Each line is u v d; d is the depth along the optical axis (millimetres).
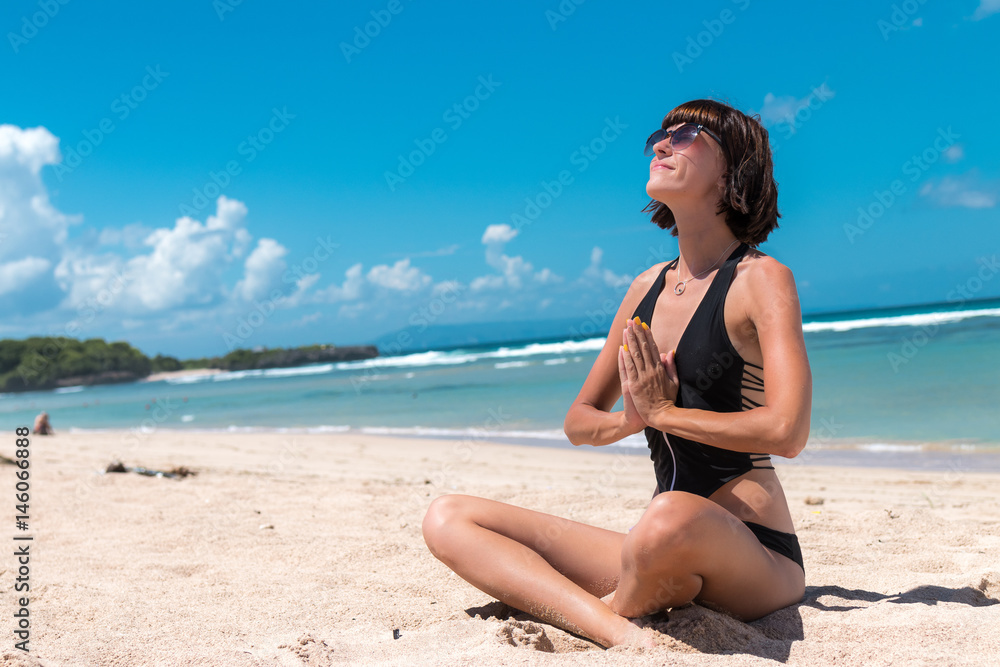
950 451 7848
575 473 7508
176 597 2678
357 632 2186
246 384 45344
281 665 1847
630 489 6160
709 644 1759
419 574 3053
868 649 1751
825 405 12070
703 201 1972
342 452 10484
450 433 12891
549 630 1982
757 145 1960
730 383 1889
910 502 5121
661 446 2033
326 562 3291
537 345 59938
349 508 4727
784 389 1716
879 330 29844
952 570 2791
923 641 1800
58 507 4688
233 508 4734
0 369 73438
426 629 2139
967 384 12508
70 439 13305
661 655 1679
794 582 2033
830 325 37406
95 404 37031
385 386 28031
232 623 2340
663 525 1664
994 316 32719
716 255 2004
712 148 1934
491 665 1684
